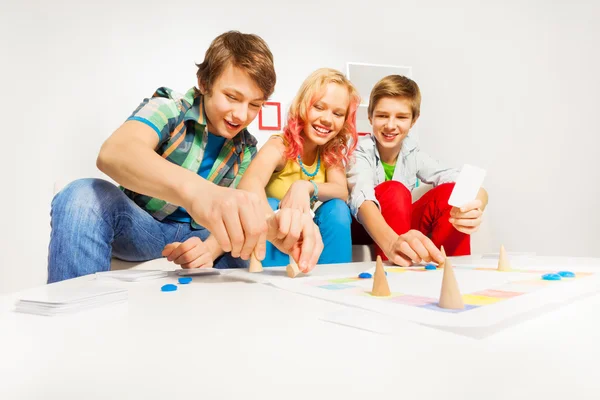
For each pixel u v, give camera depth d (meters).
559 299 0.31
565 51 2.17
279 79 1.74
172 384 0.16
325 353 0.20
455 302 0.29
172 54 1.64
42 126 1.53
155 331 0.25
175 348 0.21
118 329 0.25
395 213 0.97
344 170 1.15
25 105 1.52
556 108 2.14
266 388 0.16
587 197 2.15
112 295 0.34
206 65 0.88
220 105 0.85
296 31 1.77
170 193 0.49
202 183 0.48
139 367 0.18
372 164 1.21
